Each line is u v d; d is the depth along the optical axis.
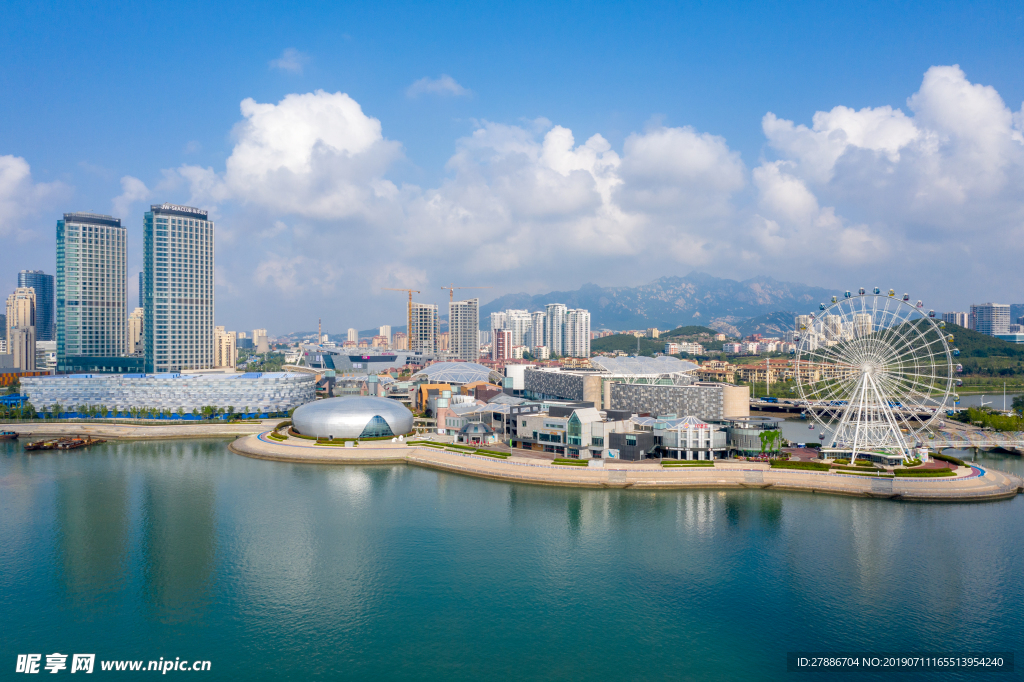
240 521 173.62
